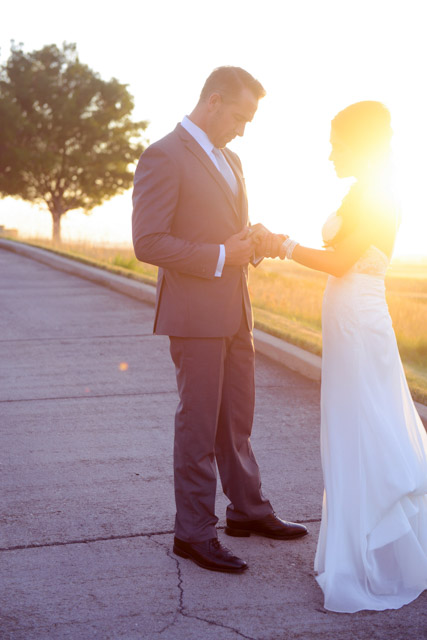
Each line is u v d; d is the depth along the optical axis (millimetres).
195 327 3520
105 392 6387
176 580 3381
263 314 9430
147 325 9227
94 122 46219
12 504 4160
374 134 3406
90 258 16672
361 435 3357
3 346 8094
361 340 3410
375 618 3100
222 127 3486
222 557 3480
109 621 3031
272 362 7277
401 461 3332
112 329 8977
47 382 6688
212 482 3574
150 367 7227
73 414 5781
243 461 3805
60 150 47438
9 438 5242
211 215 3521
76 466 4727
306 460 4867
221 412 3752
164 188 3422
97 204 49312
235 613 3111
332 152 3529
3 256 17250
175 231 3531
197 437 3557
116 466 4730
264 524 3832
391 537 3299
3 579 3354
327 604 3158
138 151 48844
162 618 3061
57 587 3291
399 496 3285
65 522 3941
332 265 3412
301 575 3459
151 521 3963
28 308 10320
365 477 3326
